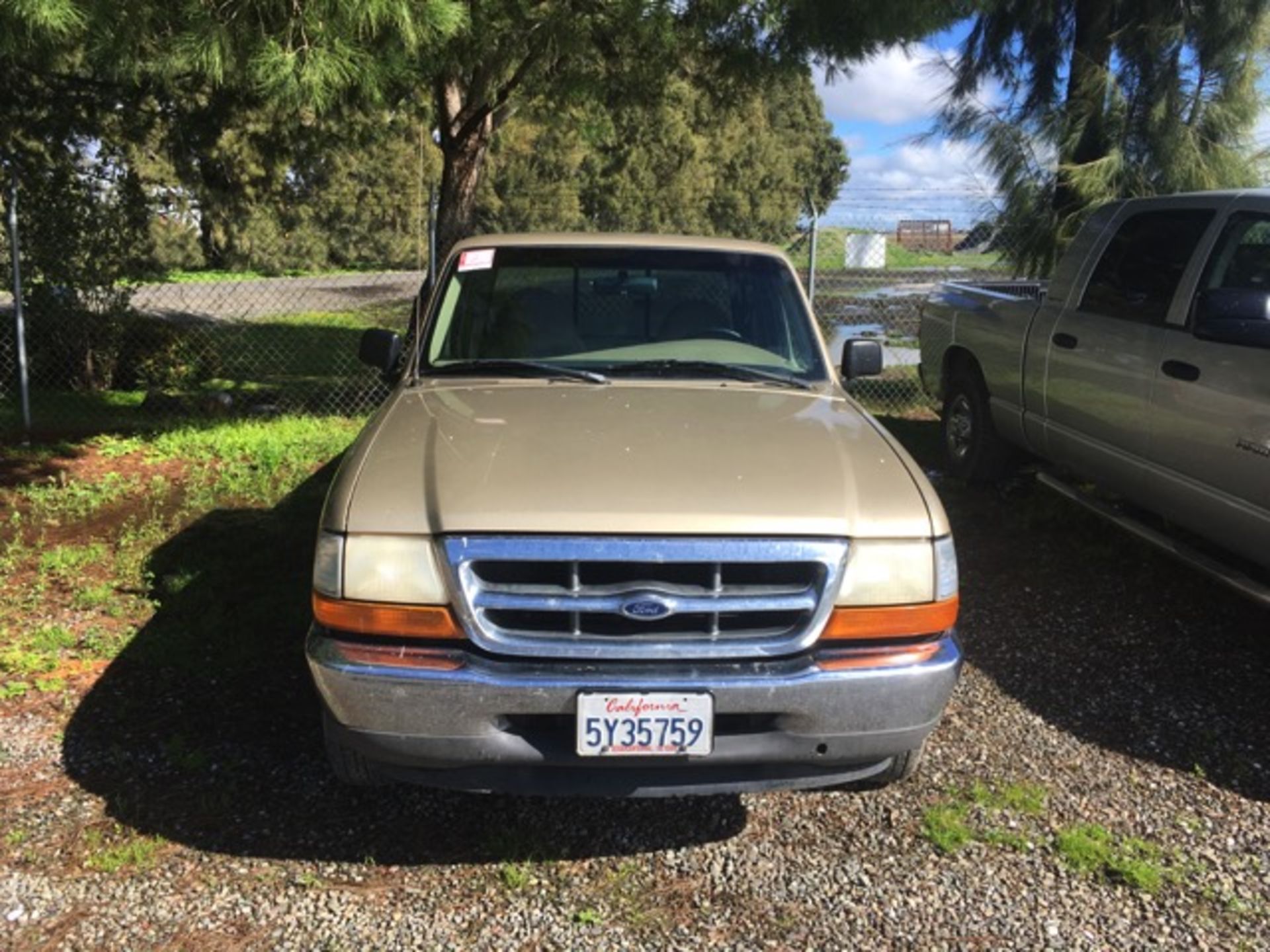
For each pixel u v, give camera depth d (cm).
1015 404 609
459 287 412
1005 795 332
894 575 272
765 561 265
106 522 595
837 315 1486
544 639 263
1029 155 910
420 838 306
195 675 404
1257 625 467
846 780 286
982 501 657
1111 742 369
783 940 268
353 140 1091
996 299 641
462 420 330
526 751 264
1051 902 284
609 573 265
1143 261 503
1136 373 480
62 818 310
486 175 3578
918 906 282
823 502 276
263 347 1548
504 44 705
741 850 305
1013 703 396
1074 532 590
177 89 991
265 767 341
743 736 268
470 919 274
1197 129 864
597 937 268
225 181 1217
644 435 315
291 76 459
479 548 262
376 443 315
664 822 318
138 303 2178
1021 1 905
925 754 358
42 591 484
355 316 2053
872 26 714
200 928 267
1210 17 822
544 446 304
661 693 259
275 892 281
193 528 572
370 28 484
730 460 297
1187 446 445
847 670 267
